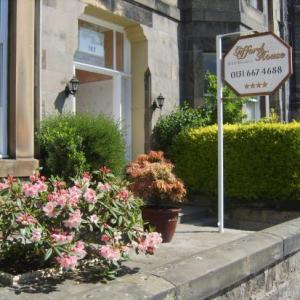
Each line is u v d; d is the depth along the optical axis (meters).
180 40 11.37
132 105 10.45
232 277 3.71
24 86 6.81
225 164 9.48
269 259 4.29
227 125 9.79
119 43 10.34
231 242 4.38
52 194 3.81
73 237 3.75
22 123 6.76
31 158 6.84
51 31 8.05
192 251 5.83
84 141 7.22
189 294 3.26
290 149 8.87
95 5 8.99
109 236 3.81
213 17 11.45
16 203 3.83
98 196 3.93
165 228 6.41
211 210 9.66
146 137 10.28
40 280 3.71
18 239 3.93
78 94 10.33
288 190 8.89
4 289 3.50
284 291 4.64
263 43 6.99
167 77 10.88
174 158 10.16
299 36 18.52
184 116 10.38
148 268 4.23
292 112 18.17
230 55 7.27
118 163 7.42
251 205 9.38
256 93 7.06
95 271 3.88
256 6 13.86
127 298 2.89
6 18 6.79
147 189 6.47
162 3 10.71
